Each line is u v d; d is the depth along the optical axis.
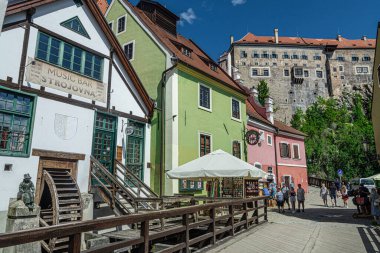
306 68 79.94
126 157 12.98
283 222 12.48
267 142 25.89
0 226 8.23
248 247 7.78
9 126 8.96
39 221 8.21
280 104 76.75
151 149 15.17
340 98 78.00
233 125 20.16
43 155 9.61
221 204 8.41
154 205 11.64
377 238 9.32
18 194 8.17
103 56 12.42
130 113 13.45
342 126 54.69
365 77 81.88
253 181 17.12
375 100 19.83
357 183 32.75
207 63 21.06
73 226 3.73
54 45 10.53
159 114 15.36
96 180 11.40
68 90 10.74
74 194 9.19
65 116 10.48
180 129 15.20
